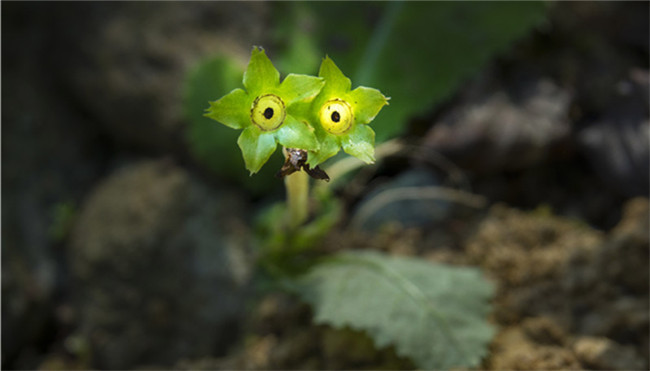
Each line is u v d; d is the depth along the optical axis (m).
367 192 0.38
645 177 0.33
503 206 0.35
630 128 0.35
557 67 0.39
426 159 0.36
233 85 0.36
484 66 0.37
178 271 0.35
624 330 0.29
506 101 0.37
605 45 0.40
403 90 0.37
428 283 0.30
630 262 0.30
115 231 0.35
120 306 0.34
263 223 0.34
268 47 0.40
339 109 0.23
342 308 0.30
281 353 0.31
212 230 0.36
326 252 0.34
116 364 0.34
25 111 0.42
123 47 0.40
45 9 0.42
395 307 0.29
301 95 0.23
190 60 0.39
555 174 0.37
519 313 0.31
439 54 0.37
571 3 0.40
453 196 0.36
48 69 0.43
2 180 0.39
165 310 0.34
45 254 0.38
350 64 0.38
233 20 0.40
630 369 0.28
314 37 0.39
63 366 0.35
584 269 0.31
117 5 0.41
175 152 0.39
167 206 0.36
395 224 0.35
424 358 0.29
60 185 0.41
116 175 0.39
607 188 0.36
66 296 0.37
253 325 0.33
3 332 0.34
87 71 0.41
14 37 0.43
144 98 0.39
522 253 0.32
